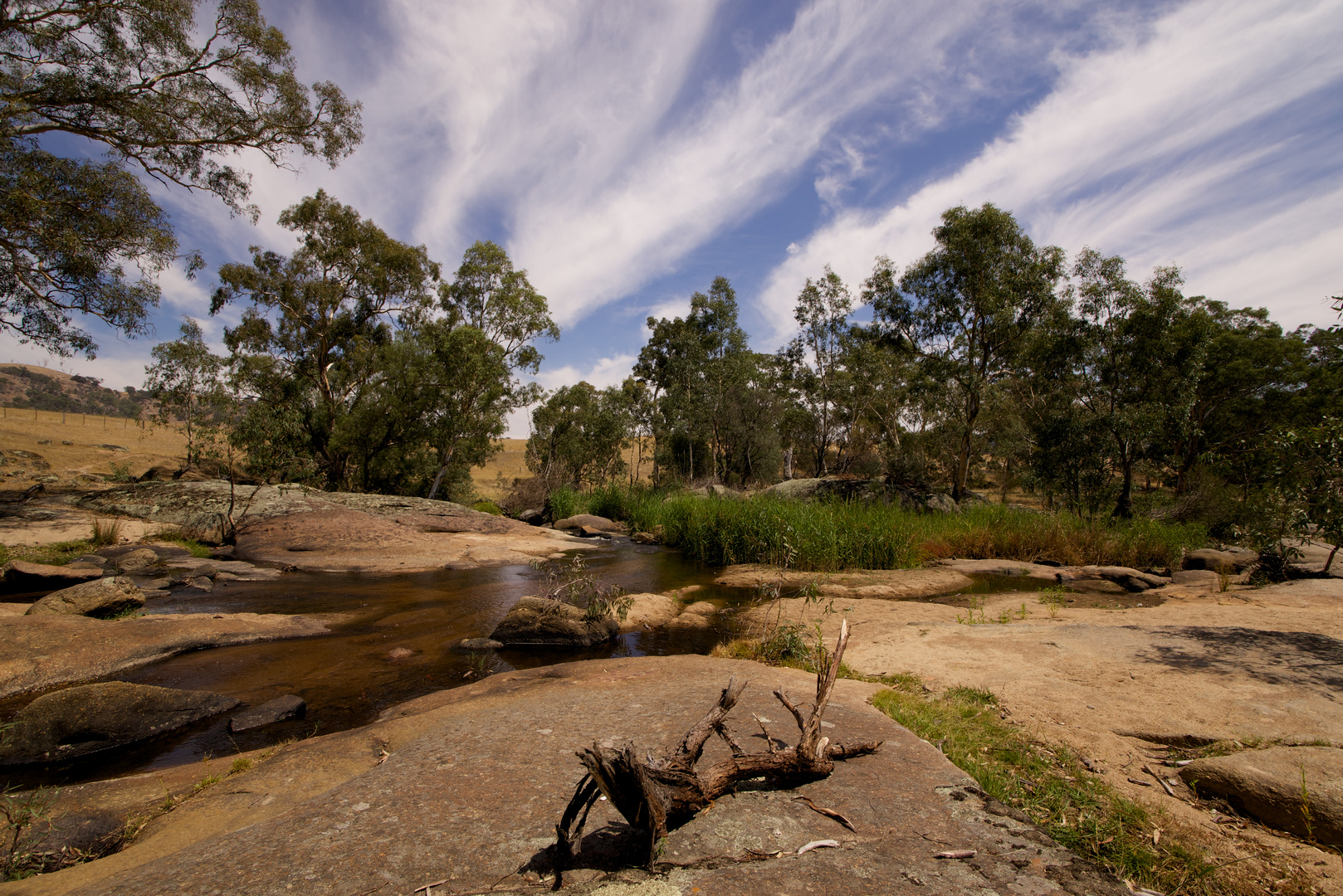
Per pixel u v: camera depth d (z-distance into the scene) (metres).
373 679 6.23
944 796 2.57
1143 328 18.31
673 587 11.52
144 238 14.01
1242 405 27.97
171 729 4.88
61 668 5.84
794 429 36.22
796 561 12.85
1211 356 26.17
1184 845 2.51
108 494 16.12
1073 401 22.53
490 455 30.70
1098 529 14.43
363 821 2.30
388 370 24.84
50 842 2.76
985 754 3.44
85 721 4.54
